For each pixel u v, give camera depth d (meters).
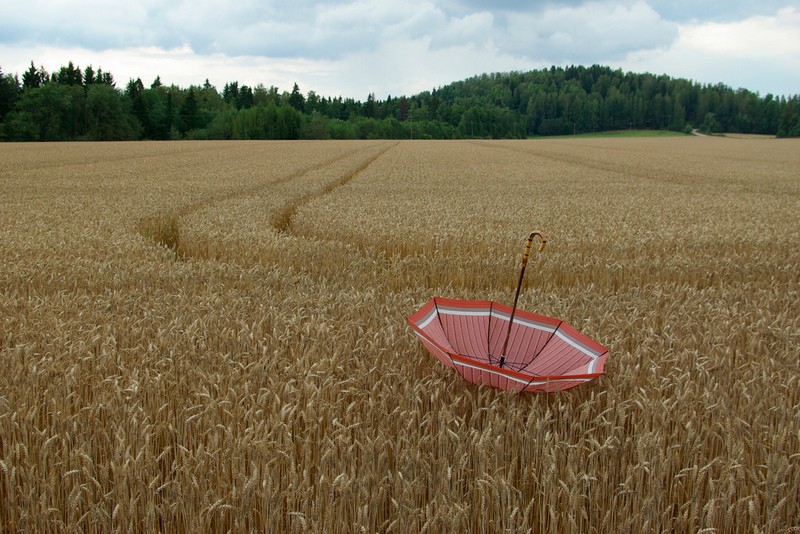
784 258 10.62
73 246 10.26
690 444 3.73
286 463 3.56
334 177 27.23
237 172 30.27
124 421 3.74
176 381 4.40
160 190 21.59
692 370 4.82
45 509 3.13
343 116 184.12
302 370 4.49
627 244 11.48
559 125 195.62
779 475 3.26
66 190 21.72
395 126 155.88
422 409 4.30
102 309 6.23
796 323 6.33
